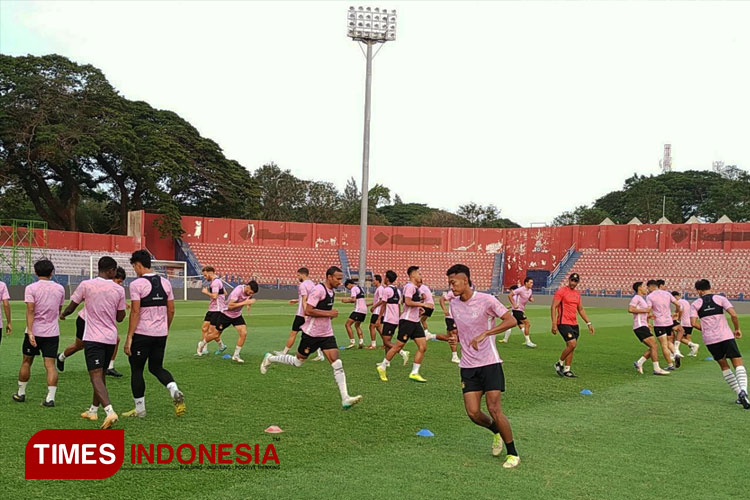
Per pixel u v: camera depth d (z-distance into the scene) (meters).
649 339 11.84
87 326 6.96
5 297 8.99
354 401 7.93
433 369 11.91
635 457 6.03
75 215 53.91
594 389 10.04
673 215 72.94
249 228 53.12
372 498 4.77
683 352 16.03
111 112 47.81
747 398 8.95
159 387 9.23
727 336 8.98
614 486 5.16
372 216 69.56
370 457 5.87
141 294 7.09
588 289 49.16
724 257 46.81
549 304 43.97
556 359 13.97
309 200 71.44
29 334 7.70
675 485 5.20
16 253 40.00
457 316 6.00
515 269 54.47
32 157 45.53
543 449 6.29
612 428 7.26
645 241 49.81
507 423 5.70
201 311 27.55
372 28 33.56
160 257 50.56
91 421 7.06
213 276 12.41
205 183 55.97
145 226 49.91
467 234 55.03
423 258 54.44
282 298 44.47
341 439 6.50
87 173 52.88
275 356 9.19
